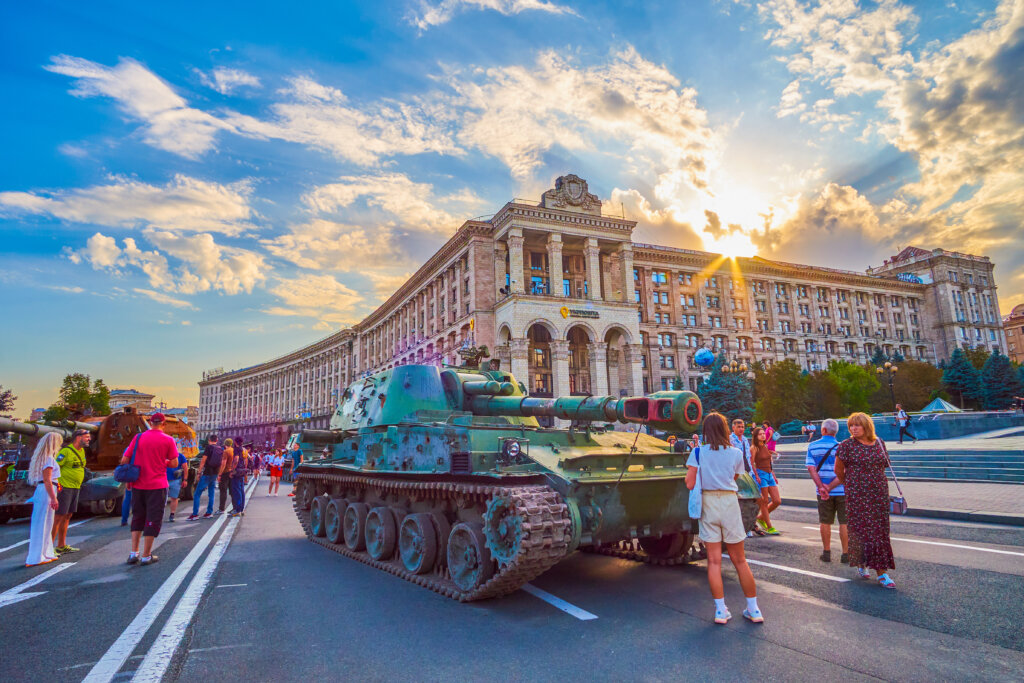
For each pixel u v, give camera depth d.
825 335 86.50
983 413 34.56
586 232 57.97
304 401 112.94
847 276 90.19
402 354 77.75
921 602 5.83
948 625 5.14
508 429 7.55
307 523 11.78
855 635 4.96
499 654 4.72
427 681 4.20
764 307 82.94
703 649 4.72
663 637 5.04
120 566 8.46
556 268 55.84
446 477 7.16
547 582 7.20
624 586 6.91
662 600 6.25
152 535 8.68
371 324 90.56
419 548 7.57
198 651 4.86
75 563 8.72
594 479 6.21
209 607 6.24
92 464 16.95
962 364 68.00
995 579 6.57
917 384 63.94
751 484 8.01
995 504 11.55
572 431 8.08
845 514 7.71
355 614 5.96
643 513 6.84
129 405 17.36
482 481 6.58
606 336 61.53
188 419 157.88
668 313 74.94
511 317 53.09
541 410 8.06
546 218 56.22
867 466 6.57
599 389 55.03
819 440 8.12
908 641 4.79
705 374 73.94
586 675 4.25
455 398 9.52
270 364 125.19
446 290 64.56
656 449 7.98
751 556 8.34
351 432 11.24
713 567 5.43
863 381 57.91
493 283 57.47
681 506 7.20
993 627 5.05
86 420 18.05
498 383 9.29
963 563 7.40
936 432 31.52
